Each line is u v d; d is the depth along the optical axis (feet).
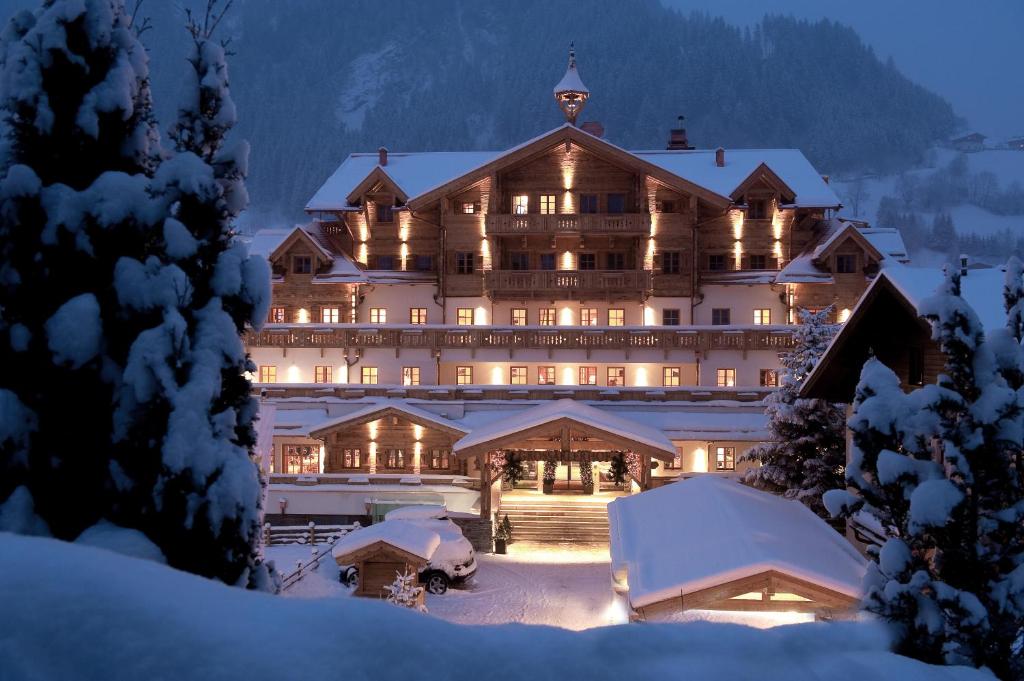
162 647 8.53
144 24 41.29
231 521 34.01
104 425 36.04
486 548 104.68
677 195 152.87
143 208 36.42
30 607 8.63
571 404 113.91
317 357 144.97
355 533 82.74
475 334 142.51
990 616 31.01
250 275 38.17
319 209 158.40
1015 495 33.73
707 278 152.97
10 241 35.47
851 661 11.36
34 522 33.53
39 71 37.09
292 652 8.83
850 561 57.31
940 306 34.83
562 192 153.69
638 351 140.67
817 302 147.84
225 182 39.91
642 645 10.36
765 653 10.89
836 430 90.12
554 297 151.43
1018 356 34.91
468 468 118.32
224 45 41.24
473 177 151.74
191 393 33.68
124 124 39.65
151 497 34.24
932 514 32.04
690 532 61.11
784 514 68.39
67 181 38.40
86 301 34.50
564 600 84.17
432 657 9.34
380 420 120.67
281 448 124.67
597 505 113.29
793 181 159.12
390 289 157.17
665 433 120.88
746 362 139.33
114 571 9.39
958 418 35.14
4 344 35.14
